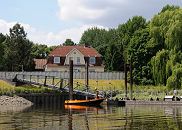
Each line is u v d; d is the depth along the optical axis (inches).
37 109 2704.2
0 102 3149.6
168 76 3459.6
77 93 3383.4
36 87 3651.6
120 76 4138.8
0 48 5241.1
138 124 1774.1
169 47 3491.6
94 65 5014.8
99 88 3853.3
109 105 3061.0
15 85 3614.7
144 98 3181.6
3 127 1728.6
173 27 3432.6
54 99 3538.4
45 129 1665.8
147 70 3964.1
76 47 5177.2
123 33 5565.9
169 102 2896.2
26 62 5300.2
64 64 4980.3
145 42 4040.4
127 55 4151.1
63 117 2137.1
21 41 5349.4
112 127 1688.0
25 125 1792.6
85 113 2364.7
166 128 1636.3
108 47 5684.1
